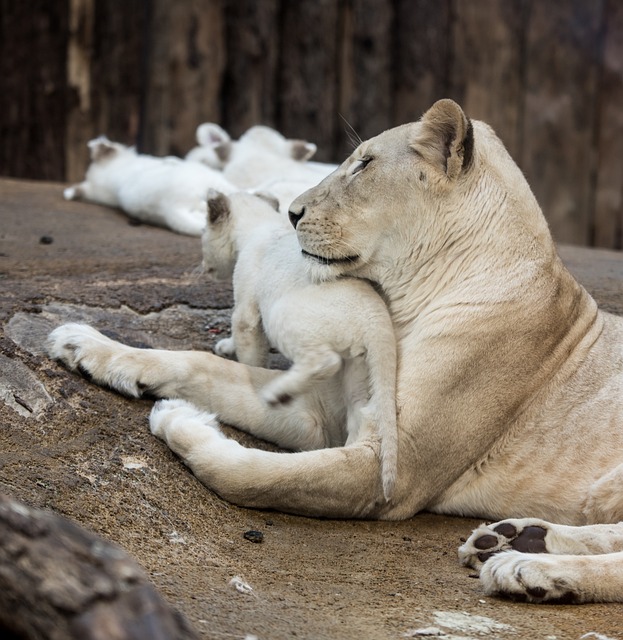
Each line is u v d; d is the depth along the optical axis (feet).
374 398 27.89
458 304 28.94
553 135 80.12
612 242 80.94
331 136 77.71
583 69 79.92
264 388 29.22
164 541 25.23
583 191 80.74
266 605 22.26
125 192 54.75
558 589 23.77
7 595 15.64
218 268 34.63
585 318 30.71
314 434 30.09
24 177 78.13
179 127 76.89
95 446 27.84
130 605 15.44
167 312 36.63
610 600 24.08
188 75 76.69
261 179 54.80
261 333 31.73
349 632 21.12
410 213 29.09
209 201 34.12
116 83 77.56
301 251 29.68
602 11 79.66
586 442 29.25
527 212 29.94
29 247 44.50
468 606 23.39
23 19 77.15
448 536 28.30
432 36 77.71
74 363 30.22
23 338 31.30
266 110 77.36
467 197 29.25
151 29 76.95
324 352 27.91
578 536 25.89
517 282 29.17
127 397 30.40
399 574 25.21
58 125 77.87
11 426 27.71
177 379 30.40
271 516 27.94
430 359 28.43
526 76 79.82
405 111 78.43
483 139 30.48
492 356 28.76
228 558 25.17
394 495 28.32
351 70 77.56
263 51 76.79
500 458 29.50
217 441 27.89
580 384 29.81
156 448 28.50
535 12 79.41
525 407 29.55
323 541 26.94
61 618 15.28
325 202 29.09
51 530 16.01
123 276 39.65
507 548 25.81
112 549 16.12
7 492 24.54
